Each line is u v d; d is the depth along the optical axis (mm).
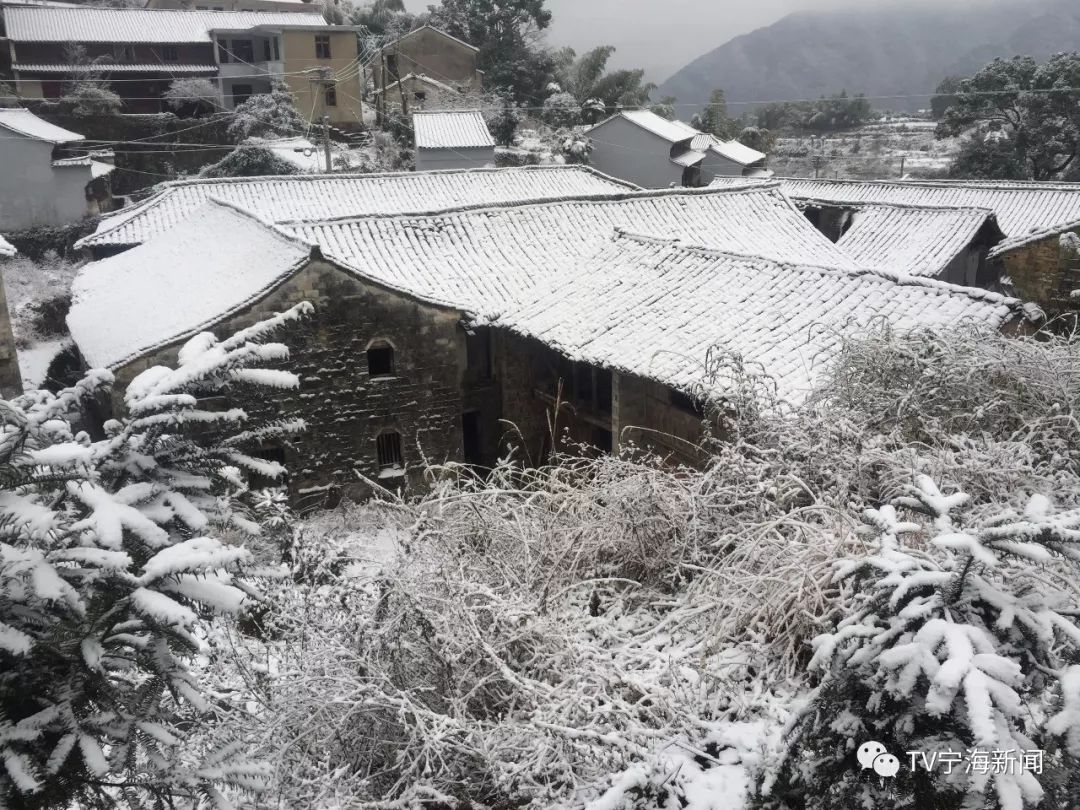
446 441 17609
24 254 32750
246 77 44938
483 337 18891
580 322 16156
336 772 5129
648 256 17812
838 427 7355
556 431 18578
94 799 4324
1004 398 8406
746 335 13586
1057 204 27406
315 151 40781
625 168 48469
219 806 4398
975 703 3295
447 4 58656
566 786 4965
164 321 16406
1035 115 42000
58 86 42250
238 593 4449
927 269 23188
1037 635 3723
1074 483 6875
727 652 5625
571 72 61375
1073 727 3486
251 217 19203
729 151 50125
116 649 4258
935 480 6598
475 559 6781
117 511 4062
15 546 4020
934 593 3840
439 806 5355
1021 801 3338
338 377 16453
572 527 7297
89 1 54188
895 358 8969
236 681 6711
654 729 4977
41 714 3961
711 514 7156
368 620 5938
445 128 40406
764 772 4367
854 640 3955
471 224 20859
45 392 4516
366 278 16219
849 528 5672
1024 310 12211
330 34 45344
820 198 31078
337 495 16766
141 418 4477
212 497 4801
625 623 6445
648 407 15070
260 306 15609
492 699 5828
